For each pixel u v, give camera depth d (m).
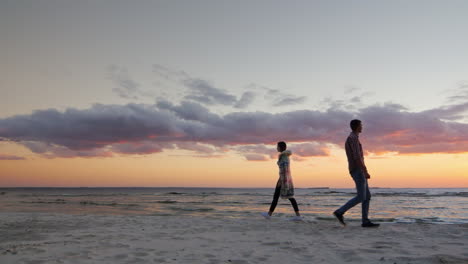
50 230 5.87
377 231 5.36
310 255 3.59
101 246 4.20
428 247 3.94
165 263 3.29
